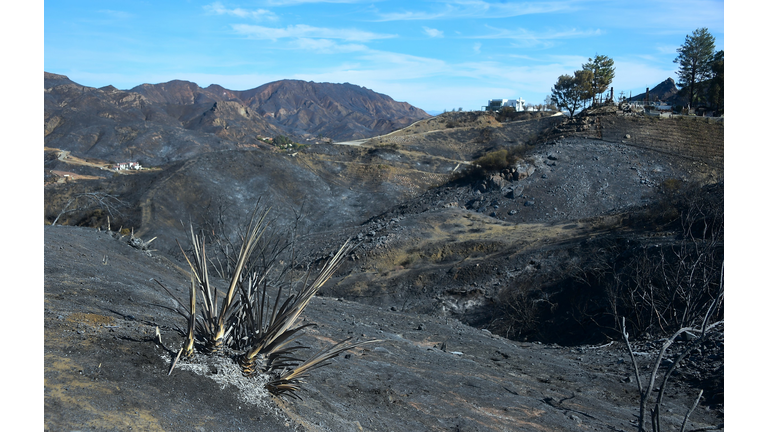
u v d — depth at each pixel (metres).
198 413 2.62
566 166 52.00
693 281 12.64
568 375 8.77
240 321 3.41
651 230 26.03
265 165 70.44
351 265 34.50
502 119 122.25
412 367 6.93
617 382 8.45
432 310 27.81
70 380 2.42
